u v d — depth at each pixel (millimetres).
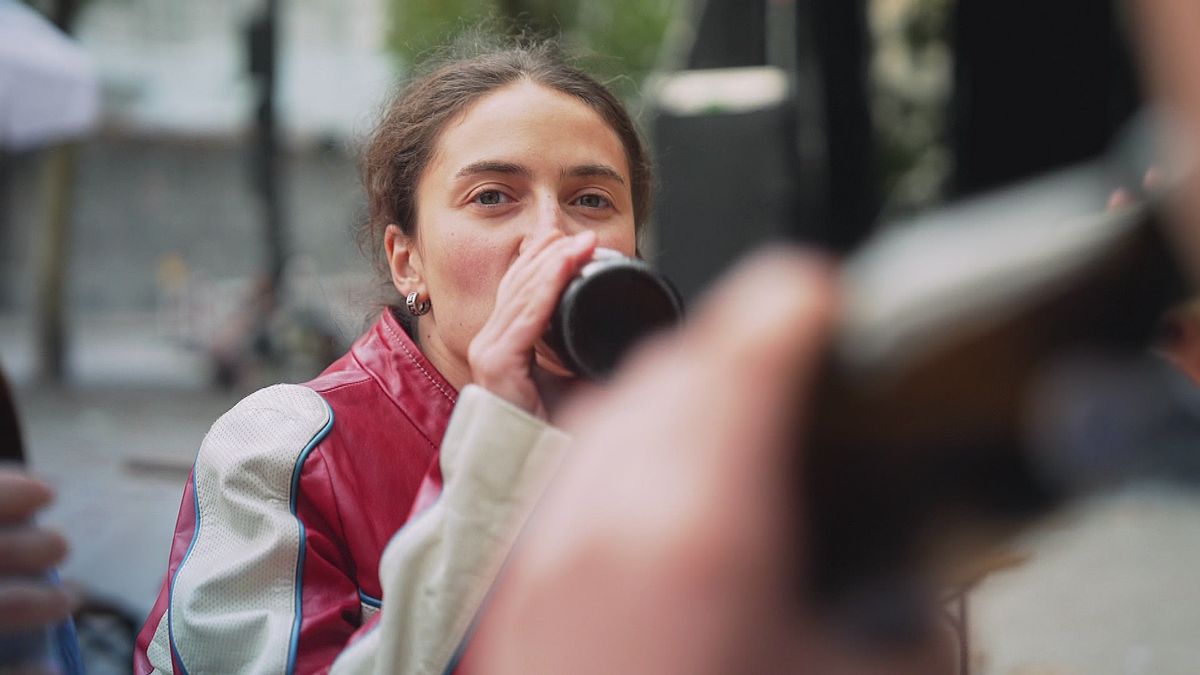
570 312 929
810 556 290
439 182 1389
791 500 288
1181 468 275
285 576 1230
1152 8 253
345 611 1229
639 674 292
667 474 299
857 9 4102
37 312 13773
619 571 299
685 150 4703
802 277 296
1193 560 4039
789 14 4340
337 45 25719
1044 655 3330
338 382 1405
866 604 298
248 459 1299
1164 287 272
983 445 279
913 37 5785
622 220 1413
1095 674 3152
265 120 12914
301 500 1295
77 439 8539
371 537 1291
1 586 920
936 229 297
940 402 277
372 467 1332
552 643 305
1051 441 277
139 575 3562
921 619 310
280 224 13172
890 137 5559
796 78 4148
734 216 4570
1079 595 3807
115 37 25406
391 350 1436
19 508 932
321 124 24938
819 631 294
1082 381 277
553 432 917
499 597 342
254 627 1192
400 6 14352
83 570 3543
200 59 25938
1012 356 276
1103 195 281
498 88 1416
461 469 935
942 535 288
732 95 4637
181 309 16922
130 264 26766
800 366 287
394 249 1494
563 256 966
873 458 283
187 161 26906
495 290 1344
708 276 4652
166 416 10195
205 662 1195
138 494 4555
